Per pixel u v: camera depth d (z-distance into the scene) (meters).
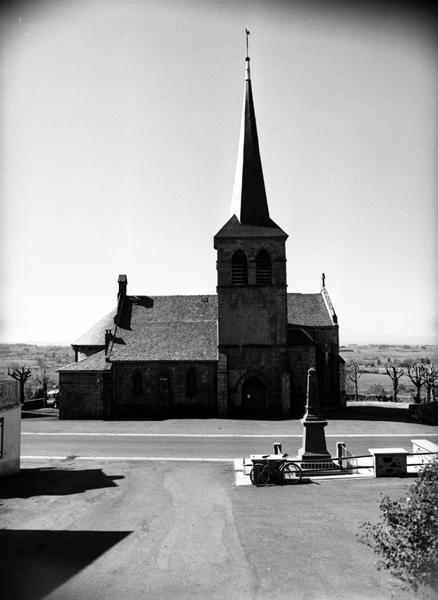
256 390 45.66
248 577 11.25
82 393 45.22
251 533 14.05
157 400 46.00
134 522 15.45
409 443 32.16
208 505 17.31
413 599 9.95
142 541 13.66
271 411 44.94
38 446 32.16
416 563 9.84
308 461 20.53
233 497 18.28
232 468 24.98
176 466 25.69
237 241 45.78
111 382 45.44
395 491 17.59
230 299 45.69
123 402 46.12
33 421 43.84
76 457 28.67
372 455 20.39
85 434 36.59
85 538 13.96
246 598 10.30
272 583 10.92
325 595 10.30
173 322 50.59
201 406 45.91
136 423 41.78
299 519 15.07
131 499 18.42
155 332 49.47
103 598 10.34
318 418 23.44
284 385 44.53
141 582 11.09
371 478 19.69
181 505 17.42
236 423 41.06
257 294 45.56
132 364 46.28
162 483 21.33
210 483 21.20
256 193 46.81
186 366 46.31
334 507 16.06
